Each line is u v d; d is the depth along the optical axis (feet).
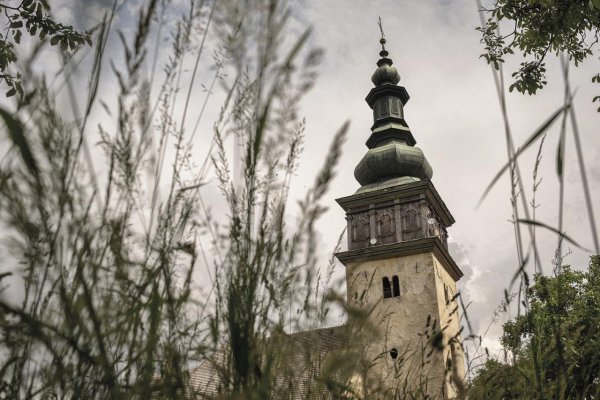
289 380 3.65
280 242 3.89
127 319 3.09
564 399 5.00
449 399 4.97
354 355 3.72
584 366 4.95
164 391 3.12
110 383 2.93
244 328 3.47
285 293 3.85
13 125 2.89
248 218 3.86
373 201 108.47
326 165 4.12
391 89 143.43
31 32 15.56
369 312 3.93
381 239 103.60
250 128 3.79
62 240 3.07
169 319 3.29
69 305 2.89
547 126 3.62
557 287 5.10
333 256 5.17
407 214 104.47
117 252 3.21
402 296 91.61
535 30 26.71
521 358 5.22
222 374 3.43
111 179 3.36
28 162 2.91
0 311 2.68
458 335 5.10
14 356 2.82
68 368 2.85
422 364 5.20
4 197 2.94
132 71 3.46
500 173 3.67
